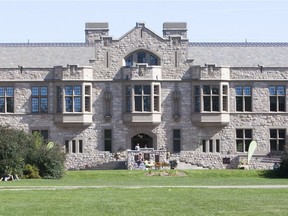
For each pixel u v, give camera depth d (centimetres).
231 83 7750
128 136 7694
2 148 5622
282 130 7794
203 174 6188
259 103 7775
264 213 3234
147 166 6962
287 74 7788
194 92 7700
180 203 3584
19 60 7925
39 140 6259
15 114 7700
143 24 7756
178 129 7712
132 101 7612
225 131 7738
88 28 8444
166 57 7731
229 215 3177
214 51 8094
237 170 6438
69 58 7962
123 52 7725
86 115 7644
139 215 3183
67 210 3338
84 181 5447
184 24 8488
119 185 4922
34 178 5794
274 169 6272
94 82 7694
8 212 3266
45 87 7712
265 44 8250
